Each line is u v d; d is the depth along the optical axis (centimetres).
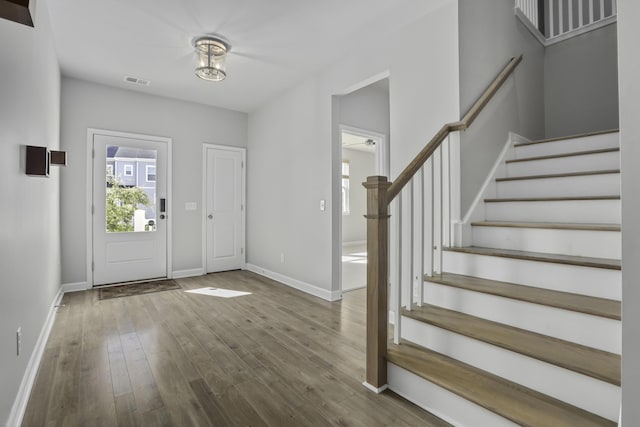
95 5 262
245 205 553
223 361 224
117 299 369
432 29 269
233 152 539
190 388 191
